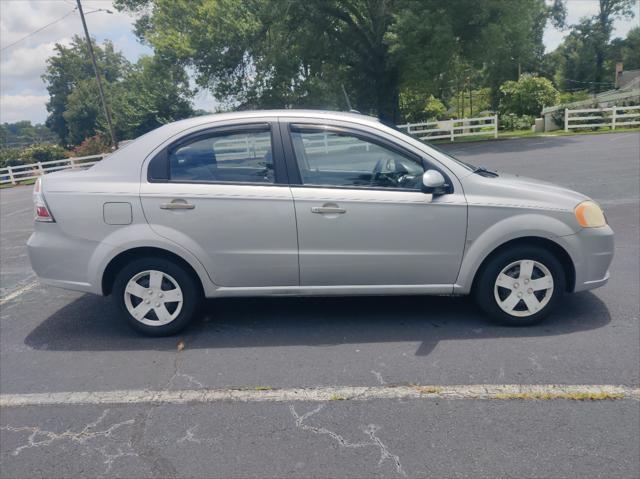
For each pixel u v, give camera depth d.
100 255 3.74
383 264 3.76
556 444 2.55
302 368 3.41
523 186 3.79
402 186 3.75
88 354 3.78
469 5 21.16
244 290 3.85
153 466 2.53
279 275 3.80
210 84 25.47
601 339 3.62
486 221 3.68
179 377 3.38
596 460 2.42
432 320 4.07
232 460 2.54
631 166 10.94
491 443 2.58
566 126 21.89
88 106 60.69
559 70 56.25
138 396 3.17
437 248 3.73
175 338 3.97
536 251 3.74
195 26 24.03
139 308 3.92
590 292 4.50
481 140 22.30
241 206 3.68
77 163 26.95
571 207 3.72
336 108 27.22
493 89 41.75
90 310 4.70
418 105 33.31
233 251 3.74
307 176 3.74
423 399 2.99
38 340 4.08
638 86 40.03
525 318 3.85
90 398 3.18
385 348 3.64
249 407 2.99
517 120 29.03
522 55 24.27
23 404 3.14
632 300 4.27
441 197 3.69
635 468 2.36
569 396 2.95
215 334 4.00
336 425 2.78
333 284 3.83
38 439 2.79
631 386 3.02
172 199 3.69
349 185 3.73
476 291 3.90
